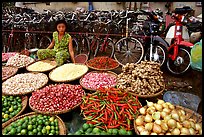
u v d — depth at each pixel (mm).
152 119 2188
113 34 6000
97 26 5996
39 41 6695
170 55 4535
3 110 2643
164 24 6355
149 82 2965
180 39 4418
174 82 4273
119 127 2301
